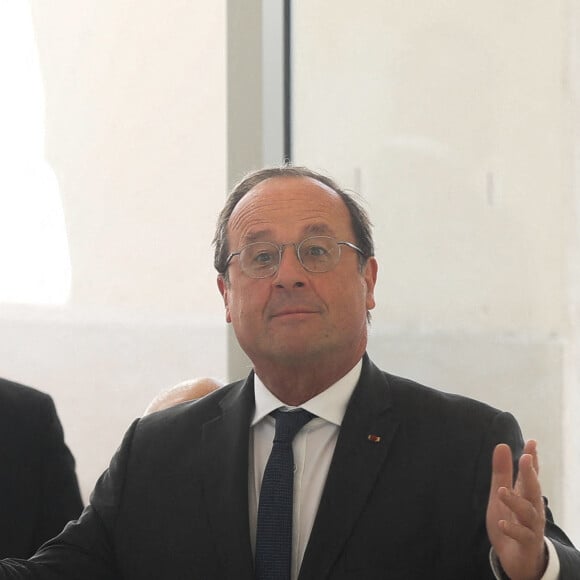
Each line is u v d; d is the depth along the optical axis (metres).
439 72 7.29
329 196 3.73
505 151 7.04
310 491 3.60
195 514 3.64
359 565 3.41
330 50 7.70
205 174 8.07
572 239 6.80
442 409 3.68
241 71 7.95
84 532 3.81
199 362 8.10
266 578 3.47
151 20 8.29
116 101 8.45
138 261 8.38
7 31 8.77
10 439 4.99
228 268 3.75
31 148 8.75
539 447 6.86
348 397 3.70
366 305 3.83
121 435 8.44
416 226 7.38
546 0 6.85
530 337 6.94
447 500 3.47
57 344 8.68
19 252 8.79
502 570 3.18
